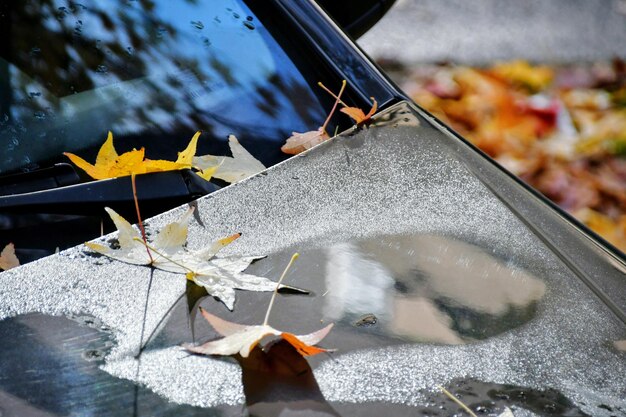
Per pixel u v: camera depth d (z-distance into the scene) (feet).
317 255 3.23
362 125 3.76
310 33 4.13
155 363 2.91
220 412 2.79
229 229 3.34
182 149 3.83
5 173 3.67
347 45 4.09
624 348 2.96
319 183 3.51
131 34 4.09
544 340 2.97
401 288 3.12
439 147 3.66
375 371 2.88
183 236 3.27
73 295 3.11
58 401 2.83
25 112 3.83
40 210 3.50
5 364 2.93
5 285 3.15
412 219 3.36
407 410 2.79
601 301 3.10
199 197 3.58
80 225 3.51
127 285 3.14
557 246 3.29
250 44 4.13
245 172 3.70
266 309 3.05
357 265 3.19
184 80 4.01
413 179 3.52
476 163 3.60
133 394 2.84
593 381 2.87
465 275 3.16
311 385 2.84
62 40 4.01
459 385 2.85
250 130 3.89
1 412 2.81
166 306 3.07
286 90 4.00
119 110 3.89
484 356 2.92
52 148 3.77
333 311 3.04
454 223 3.34
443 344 2.96
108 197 3.53
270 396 2.82
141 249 3.25
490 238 3.29
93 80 3.95
